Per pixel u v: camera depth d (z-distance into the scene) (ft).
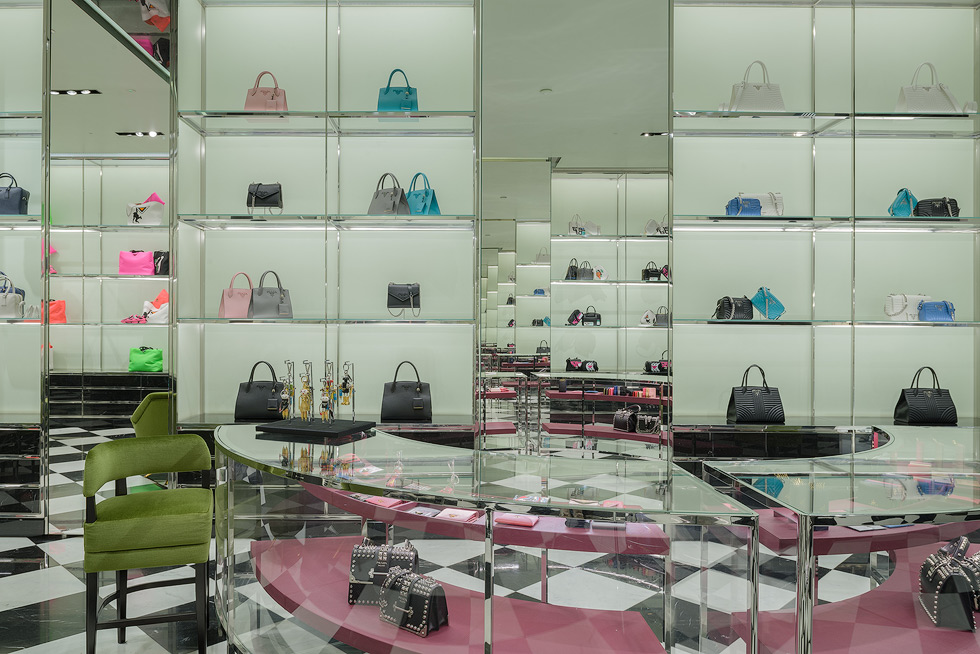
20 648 8.19
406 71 15.67
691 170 15.43
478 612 5.25
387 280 15.76
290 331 15.60
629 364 15.60
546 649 5.07
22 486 12.96
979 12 15.14
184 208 14.43
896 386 15.24
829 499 5.30
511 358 15.74
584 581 5.04
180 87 14.06
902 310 14.34
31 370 13.21
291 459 6.87
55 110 13.15
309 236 15.76
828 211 15.30
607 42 15.47
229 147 15.66
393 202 14.46
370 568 5.83
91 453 7.76
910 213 14.38
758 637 4.88
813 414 15.20
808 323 14.06
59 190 13.26
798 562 4.94
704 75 15.34
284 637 6.46
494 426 15.62
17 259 13.41
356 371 15.66
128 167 13.78
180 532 7.78
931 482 5.91
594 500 5.20
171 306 13.76
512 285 15.79
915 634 4.95
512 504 5.14
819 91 15.11
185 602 9.68
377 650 5.71
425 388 14.60
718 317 14.30
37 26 13.55
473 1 14.65
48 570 10.98
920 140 15.30
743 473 6.32
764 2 15.07
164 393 13.79
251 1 15.37
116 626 7.69
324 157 15.62
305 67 15.62
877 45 15.20
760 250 15.39
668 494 5.39
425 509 5.46
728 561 4.86
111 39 13.52
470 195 15.74
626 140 15.62
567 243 15.76
